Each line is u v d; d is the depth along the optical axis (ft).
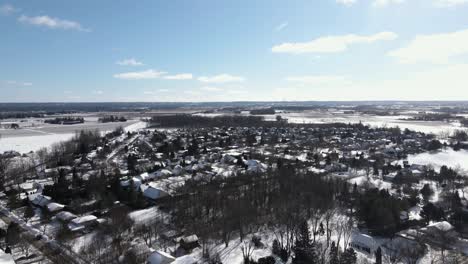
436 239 320.09
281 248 300.40
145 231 352.08
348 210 411.13
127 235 347.77
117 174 556.92
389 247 314.14
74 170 572.92
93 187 479.41
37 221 393.91
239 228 345.51
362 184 513.86
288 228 329.72
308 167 640.58
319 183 460.55
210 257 299.17
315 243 309.01
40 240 341.00
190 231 344.69
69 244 328.49
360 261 283.79
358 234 329.93
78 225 363.35
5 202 460.96
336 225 364.79
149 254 299.99
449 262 284.61
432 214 376.48
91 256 302.25
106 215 398.21
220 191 449.48
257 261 288.30
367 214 359.05
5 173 597.52
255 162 645.10
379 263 276.21
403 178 544.21
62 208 422.82
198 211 387.14
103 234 347.77
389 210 359.25
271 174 528.22
